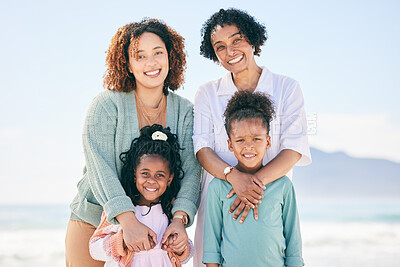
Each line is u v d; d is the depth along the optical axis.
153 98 3.10
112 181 2.80
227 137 3.16
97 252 2.69
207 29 3.29
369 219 20.64
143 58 2.98
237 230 2.75
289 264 2.80
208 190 2.91
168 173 2.86
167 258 2.75
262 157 2.85
